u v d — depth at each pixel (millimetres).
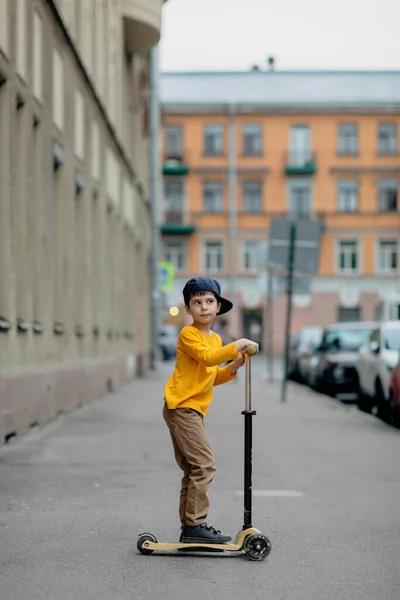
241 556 7324
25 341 16234
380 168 73000
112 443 15008
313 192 73250
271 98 75188
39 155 17703
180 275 73000
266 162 73375
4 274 14883
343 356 28781
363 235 72875
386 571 6918
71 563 7027
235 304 72875
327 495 10422
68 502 9703
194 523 7309
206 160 73375
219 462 13141
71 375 20672
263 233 73125
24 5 16172
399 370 18312
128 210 34562
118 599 6031
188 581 6516
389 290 72625
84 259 23531
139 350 38500
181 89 74750
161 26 33062
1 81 14914
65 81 20609
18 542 7762
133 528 8375
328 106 73188
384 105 73000
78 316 23312
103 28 28328
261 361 64188
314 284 72500
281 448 14906
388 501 10062
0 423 13844
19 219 16344
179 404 7258
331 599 6121
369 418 20703
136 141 37656
